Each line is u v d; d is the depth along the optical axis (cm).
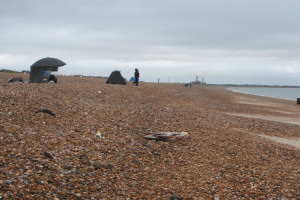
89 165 874
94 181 788
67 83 2823
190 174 895
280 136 1656
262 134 1650
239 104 3716
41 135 1030
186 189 795
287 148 1314
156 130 1331
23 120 1166
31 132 1039
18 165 788
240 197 769
